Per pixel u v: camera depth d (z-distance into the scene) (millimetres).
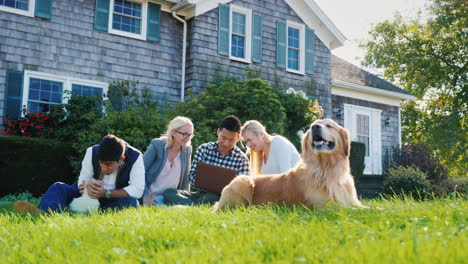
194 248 1911
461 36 19375
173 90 11070
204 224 2652
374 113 15516
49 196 4137
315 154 3617
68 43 9773
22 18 9297
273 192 3842
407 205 3072
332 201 3412
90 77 9977
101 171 4305
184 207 3906
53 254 2010
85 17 10031
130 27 10773
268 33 12672
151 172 5027
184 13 11352
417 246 1588
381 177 12516
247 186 3924
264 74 12445
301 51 13383
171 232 2324
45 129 8711
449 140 18547
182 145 5059
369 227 2174
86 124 9000
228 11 11797
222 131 5156
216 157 5352
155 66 10859
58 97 9656
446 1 19422
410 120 22469
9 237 2576
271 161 4691
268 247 1812
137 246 2090
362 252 1572
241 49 12320
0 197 7668
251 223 2523
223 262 1568
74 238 2375
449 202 3205
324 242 1829
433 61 19828
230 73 11711
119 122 8414
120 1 10625
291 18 13211
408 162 14164
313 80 13477
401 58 20438
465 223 2230
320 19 13586
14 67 9141
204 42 11305
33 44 9375
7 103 9016
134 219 2865
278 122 9953
